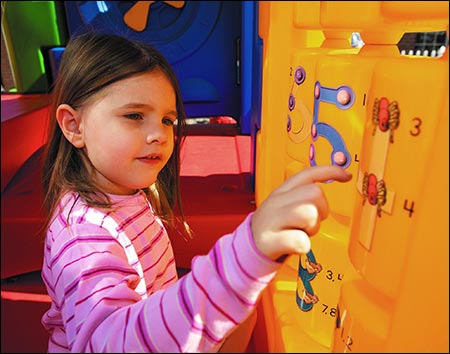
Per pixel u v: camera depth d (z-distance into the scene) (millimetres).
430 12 342
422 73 330
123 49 647
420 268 331
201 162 1646
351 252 436
